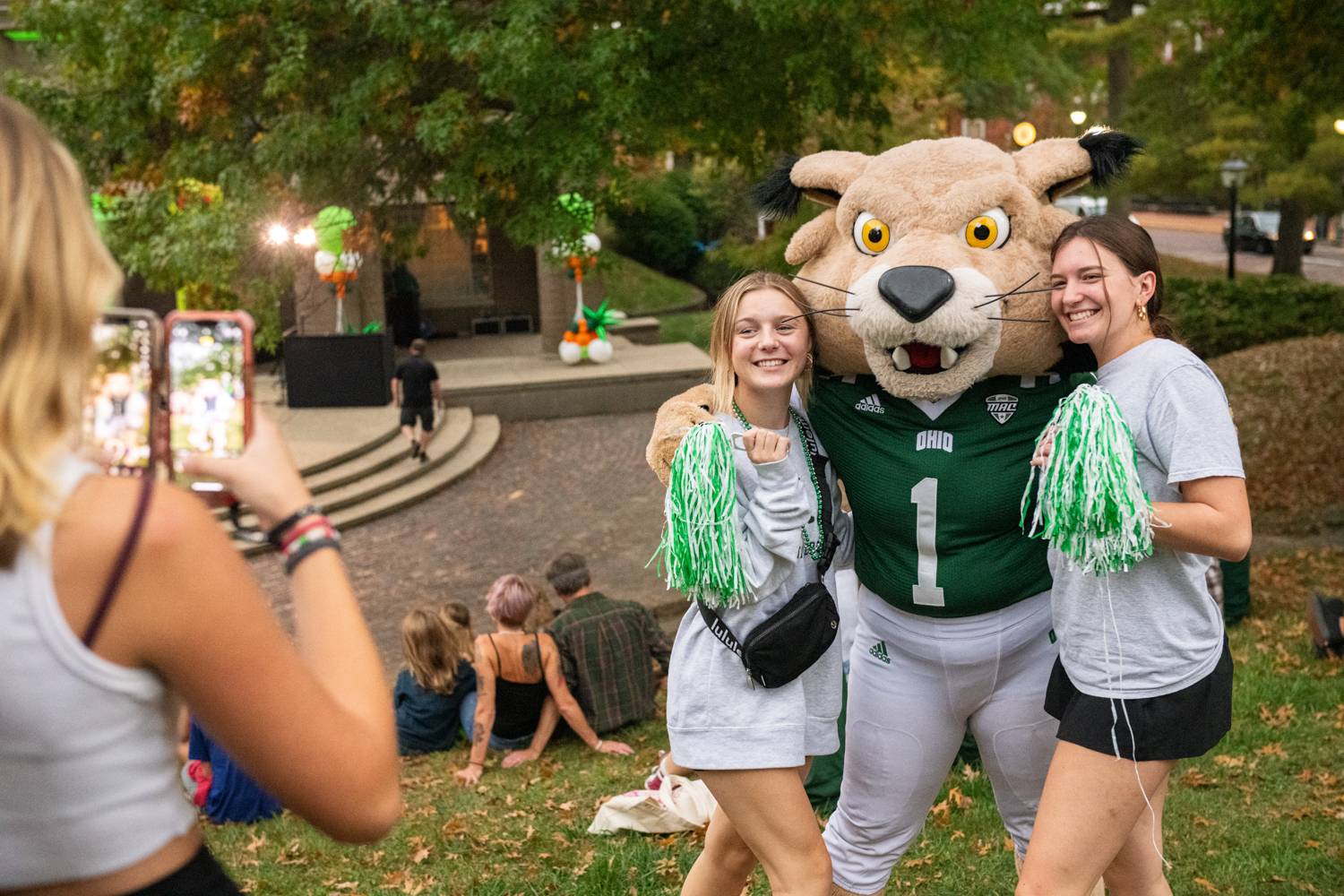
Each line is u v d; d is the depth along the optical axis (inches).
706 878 140.3
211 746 259.9
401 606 468.1
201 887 58.1
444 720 311.1
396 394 629.3
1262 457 594.6
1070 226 128.4
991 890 191.0
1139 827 133.6
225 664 53.6
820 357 141.3
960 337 127.8
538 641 294.2
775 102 385.4
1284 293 915.4
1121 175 145.1
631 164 440.1
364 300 804.0
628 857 209.9
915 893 191.0
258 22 345.1
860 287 132.2
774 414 132.7
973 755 246.4
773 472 121.3
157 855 57.0
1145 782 120.0
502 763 294.5
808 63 357.4
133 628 52.5
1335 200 943.7
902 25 369.4
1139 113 911.0
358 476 598.5
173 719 57.6
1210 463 115.2
